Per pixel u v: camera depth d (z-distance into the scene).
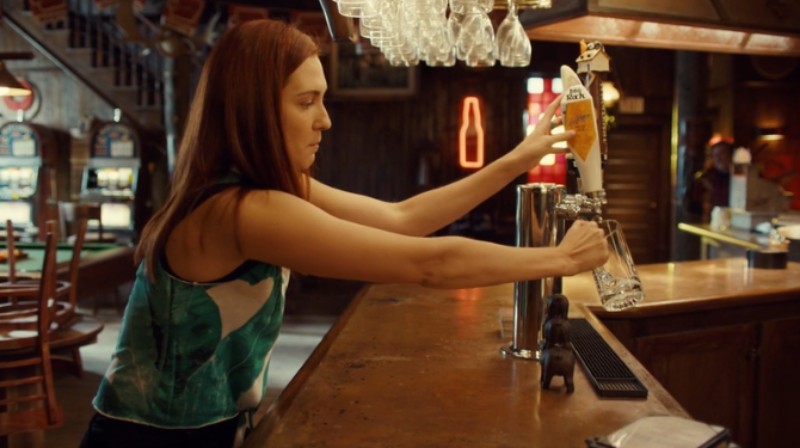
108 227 7.59
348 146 7.96
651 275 3.06
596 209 1.39
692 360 2.60
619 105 8.34
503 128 7.83
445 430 1.20
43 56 7.92
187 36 6.12
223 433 1.26
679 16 2.40
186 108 6.85
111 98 7.82
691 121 6.94
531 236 1.62
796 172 7.89
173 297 1.17
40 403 3.37
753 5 2.53
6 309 3.51
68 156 7.99
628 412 1.29
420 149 7.79
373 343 1.78
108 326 6.41
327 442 1.15
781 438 2.79
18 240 7.00
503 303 2.28
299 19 5.72
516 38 2.15
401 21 2.02
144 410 1.20
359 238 1.14
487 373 1.52
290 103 1.19
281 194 1.16
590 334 1.82
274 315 1.25
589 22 2.68
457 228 7.71
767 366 2.76
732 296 2.61
